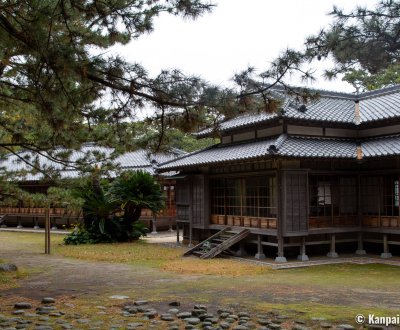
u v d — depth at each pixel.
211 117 8.83
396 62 7.50
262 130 19.25
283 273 14.68
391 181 17.48
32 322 7.17
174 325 7.07
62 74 7.36
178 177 22.73
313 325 7.13
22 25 6.95
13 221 38.50
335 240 18.19
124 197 24.30
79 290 11.14
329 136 18.86
